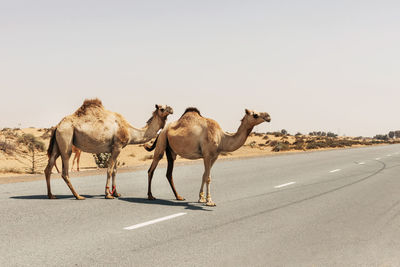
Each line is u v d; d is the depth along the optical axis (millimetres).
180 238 5727
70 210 7629
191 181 13031
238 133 8594
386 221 7168
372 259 4906
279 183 12820
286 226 6664
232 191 10875
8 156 25953
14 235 5711
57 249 5070
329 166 20141
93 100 9367
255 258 4871
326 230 6414
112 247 5203
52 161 9102
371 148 50562
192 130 8539
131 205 8312
